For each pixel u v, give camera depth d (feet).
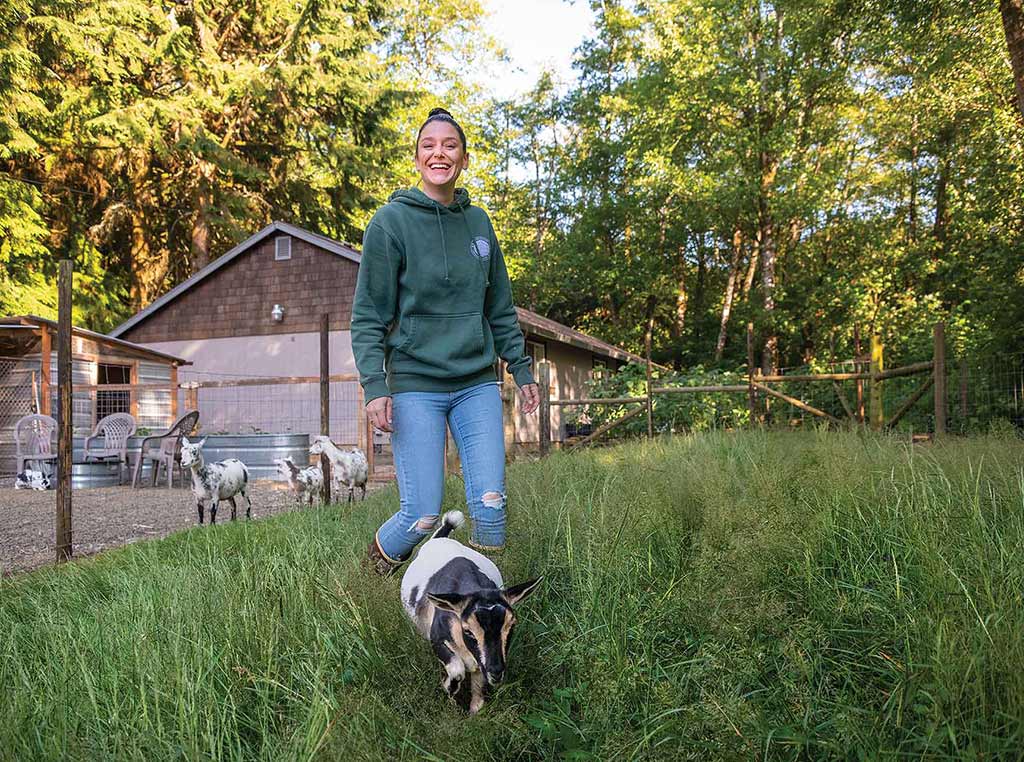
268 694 9.19
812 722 8.43
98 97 66.69
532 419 66.95
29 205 67.46
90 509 31.58
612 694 8.63
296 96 77.97
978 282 40.86
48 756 7.73
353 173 83.61
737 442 24.93
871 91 82.33
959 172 67.15
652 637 9.99
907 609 9.46
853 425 27.07
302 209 86.63
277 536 17.35
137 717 8.34
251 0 79.15
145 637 9.96
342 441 59.41
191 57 70.95
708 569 10.87
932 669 8.12
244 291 62.95
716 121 82.02
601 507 13.47
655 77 83.41
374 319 11.64
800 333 91.97
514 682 9.34
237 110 79.51
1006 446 17.19
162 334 65.00
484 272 12.02
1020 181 48.57
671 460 20.56
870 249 86.22
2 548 22.03
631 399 39.60
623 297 108.47
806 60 75.41
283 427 60.64
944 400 30.66
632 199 98.43
